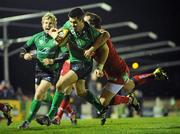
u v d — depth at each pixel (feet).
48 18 102.78
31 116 101.35
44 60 100.27
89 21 96.37
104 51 91.86
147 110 274.98
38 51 103.65
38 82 104.22
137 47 396.37
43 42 103.40
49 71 103.04
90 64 95.50
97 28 96.53
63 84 93.30
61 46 99.40
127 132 89.92
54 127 104.78
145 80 110.22
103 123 109.60
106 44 92.38
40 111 200.13
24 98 217.15
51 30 93.91
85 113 221.25
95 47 89.92
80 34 91.15
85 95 101.86
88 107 222.28
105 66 96.32
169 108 289.53
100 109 101.60
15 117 206.39
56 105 104.06
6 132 91.86
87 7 265.34
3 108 104.73
